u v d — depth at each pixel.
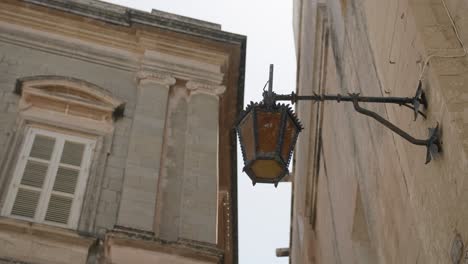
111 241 12.39
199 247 12.73
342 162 16.53
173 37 16.94
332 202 18.23
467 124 7.69
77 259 12.30
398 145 10.24
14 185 13.39
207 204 13.97
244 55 17.28
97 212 13.37
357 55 13.72
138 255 12.37
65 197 13.49
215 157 14.95
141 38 16.75
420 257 9.52
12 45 15.96
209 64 16.89
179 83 16.45
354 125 14.63
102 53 16.48
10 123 14.30
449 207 7.87
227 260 19.00
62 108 14.98
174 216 13.76
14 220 12.33
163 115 15.49
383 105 11.16
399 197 10.55
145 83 16.08
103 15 16.73
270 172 8.73
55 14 16.59
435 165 8.25
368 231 13.63
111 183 13.94
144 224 13.18
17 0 16.44
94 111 15.13
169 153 14.90
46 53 16.08
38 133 14.48
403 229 10.46
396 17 10.02
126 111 15.43
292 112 8.95
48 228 12.42
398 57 9.93
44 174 13.77
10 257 11.91
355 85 14.08
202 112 15.80
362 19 13.03
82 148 14.52
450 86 8.13
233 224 18.84
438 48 8.61
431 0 9.25
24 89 14.92
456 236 7.66
